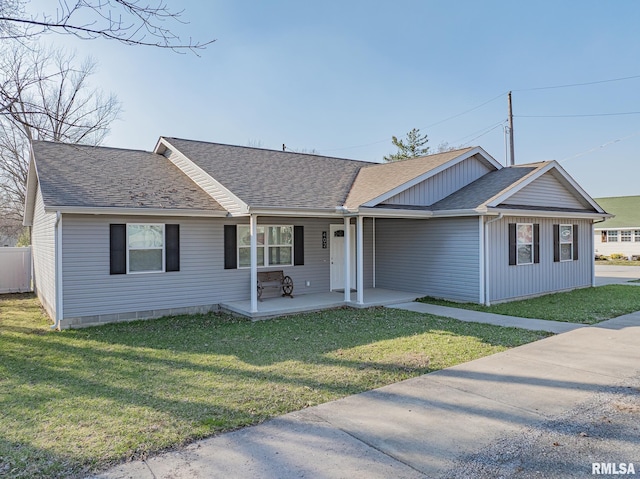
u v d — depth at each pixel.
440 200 12.89
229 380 5.44
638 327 8.53
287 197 10.95
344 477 3.16
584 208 14.95
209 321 9.72
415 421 4.15
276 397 4.81
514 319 9.48
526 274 12.63
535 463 3.35
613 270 23.17
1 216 24.16
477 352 6.70
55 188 9.30
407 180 11.95
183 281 10.57
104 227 9.45
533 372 5.66
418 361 6.20
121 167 11.92
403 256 13.59
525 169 13.23
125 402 4.72
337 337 7.84
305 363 6.16
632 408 4.43
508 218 12.08
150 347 7.29
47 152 11.52
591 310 10.56
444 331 8.27
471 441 3.73
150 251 10.11
